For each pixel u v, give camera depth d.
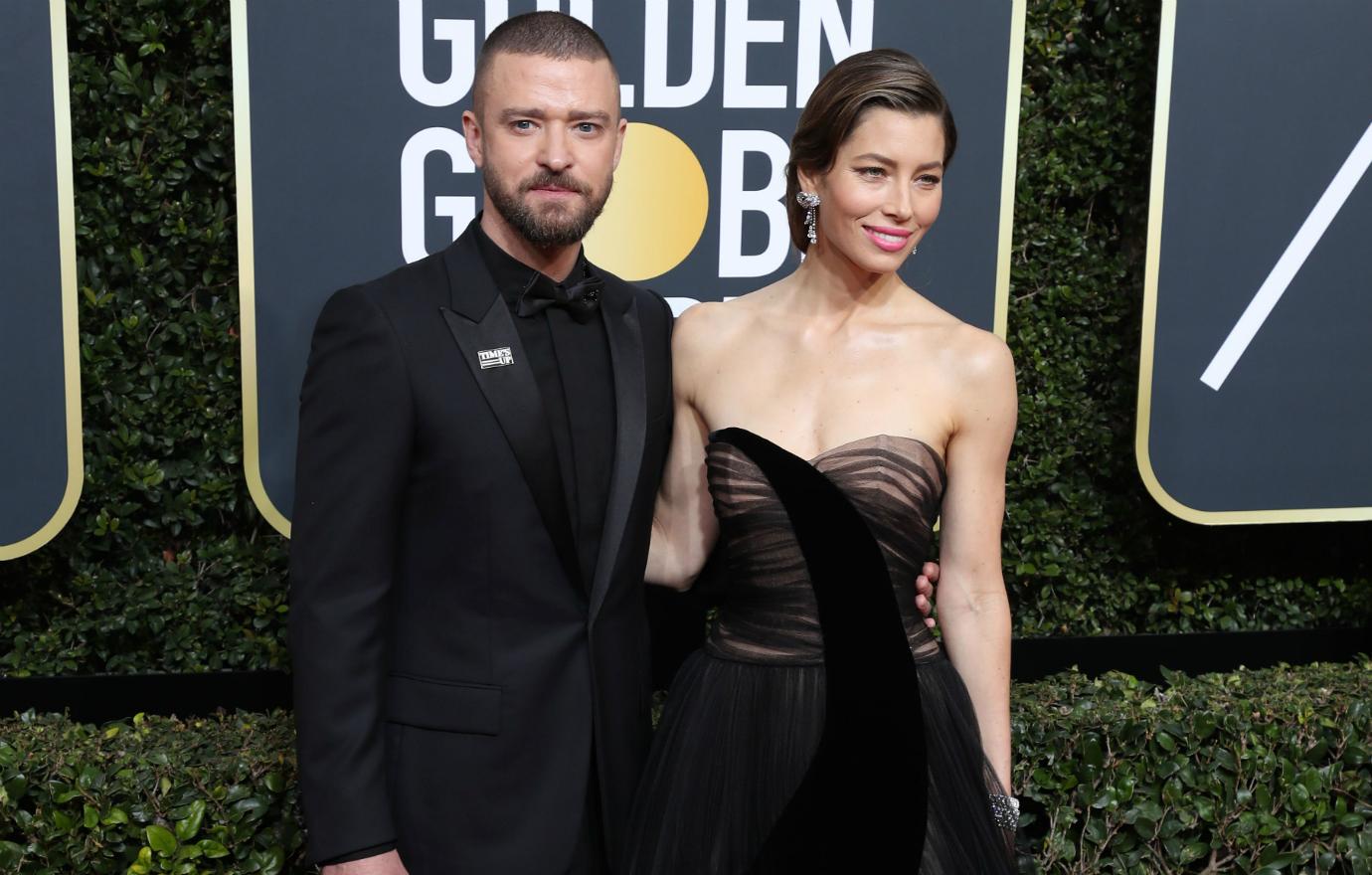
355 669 1.49
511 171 1.52
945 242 2.46
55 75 2.24
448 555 1.56
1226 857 2.38
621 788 1.65
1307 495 2.67
